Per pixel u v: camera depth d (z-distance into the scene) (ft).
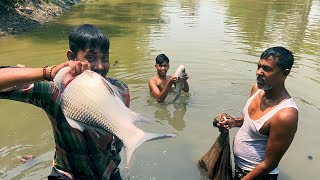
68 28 37.58
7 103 19.92
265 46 31.50
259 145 12.09
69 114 7.03
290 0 63.31
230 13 48.80
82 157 8.52
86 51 7.95
